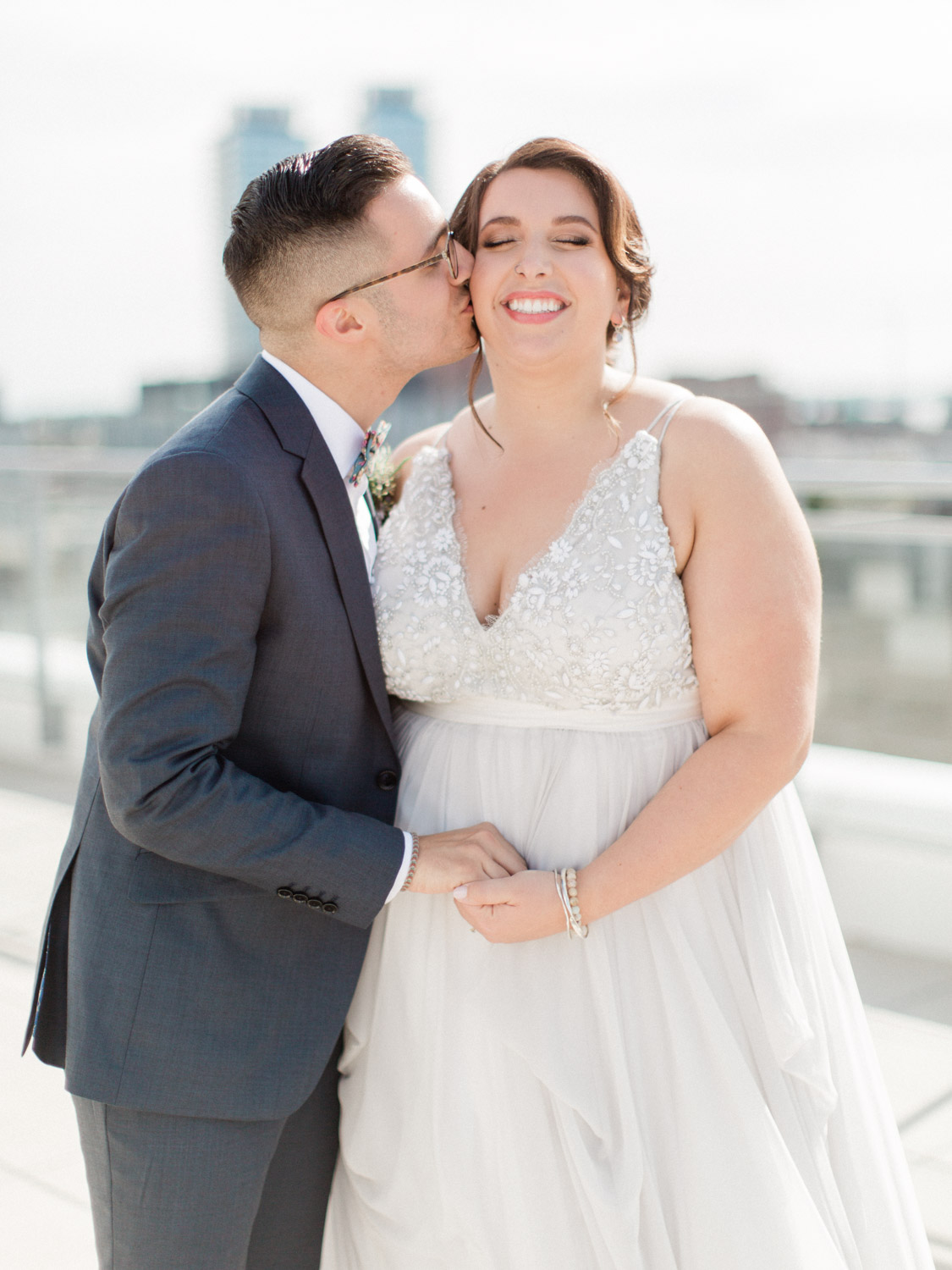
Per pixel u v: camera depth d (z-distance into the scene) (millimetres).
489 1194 1635
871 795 3547
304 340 1691
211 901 1606
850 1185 1633
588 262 1664
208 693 1502
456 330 1772
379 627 1750
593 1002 1636
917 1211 1712
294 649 1610
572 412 1722
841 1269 1504
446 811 1740
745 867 1674
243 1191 1599
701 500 1596
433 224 1710
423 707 1825
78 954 1615
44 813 4836
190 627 1493
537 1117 1620
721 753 1574
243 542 1517
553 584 1626
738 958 1641
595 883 1581
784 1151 1536
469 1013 1663
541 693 1670
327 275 1655
